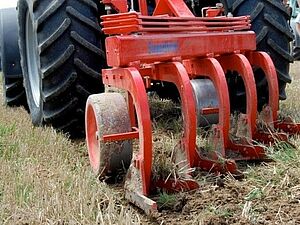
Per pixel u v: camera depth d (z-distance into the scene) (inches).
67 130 175.3
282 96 171.0
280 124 146.0
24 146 161.6
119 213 112.8
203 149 133.8
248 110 136.4
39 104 180.1
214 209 107.5
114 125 127.1
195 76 139.9
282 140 138.6
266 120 143.9
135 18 120.3
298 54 430.0
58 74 164.2
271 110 143.1
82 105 169.5
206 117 142.7
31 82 197.3
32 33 186.4
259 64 144.1
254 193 113.8
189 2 183.2
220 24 133.6
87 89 166.9
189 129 118.9
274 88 142.0
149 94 231.9
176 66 120.3
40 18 162.4
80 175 133.1
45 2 164.7
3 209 113.6
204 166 126.6
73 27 162.7
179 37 123.9
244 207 106.9
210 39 128.8
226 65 139.7
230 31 135.5
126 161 130.3
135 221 106.7
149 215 109.0
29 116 218.2
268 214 106.6
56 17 162.6
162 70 127.8
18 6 192.5
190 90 119.0
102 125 126.6
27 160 149.3
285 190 116.3
